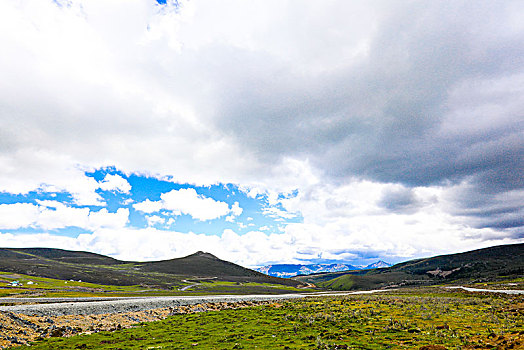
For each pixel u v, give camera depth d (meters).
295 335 32.50
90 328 43.31
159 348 29.88
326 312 48.53
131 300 74.31
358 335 30.95
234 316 50.53
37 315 48.00
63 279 179.62
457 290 104.19
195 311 63.00
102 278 197.62
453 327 34.12
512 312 44.66
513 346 23.28
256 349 27.17
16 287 117.25
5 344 33.38
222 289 183.38
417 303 57.62
